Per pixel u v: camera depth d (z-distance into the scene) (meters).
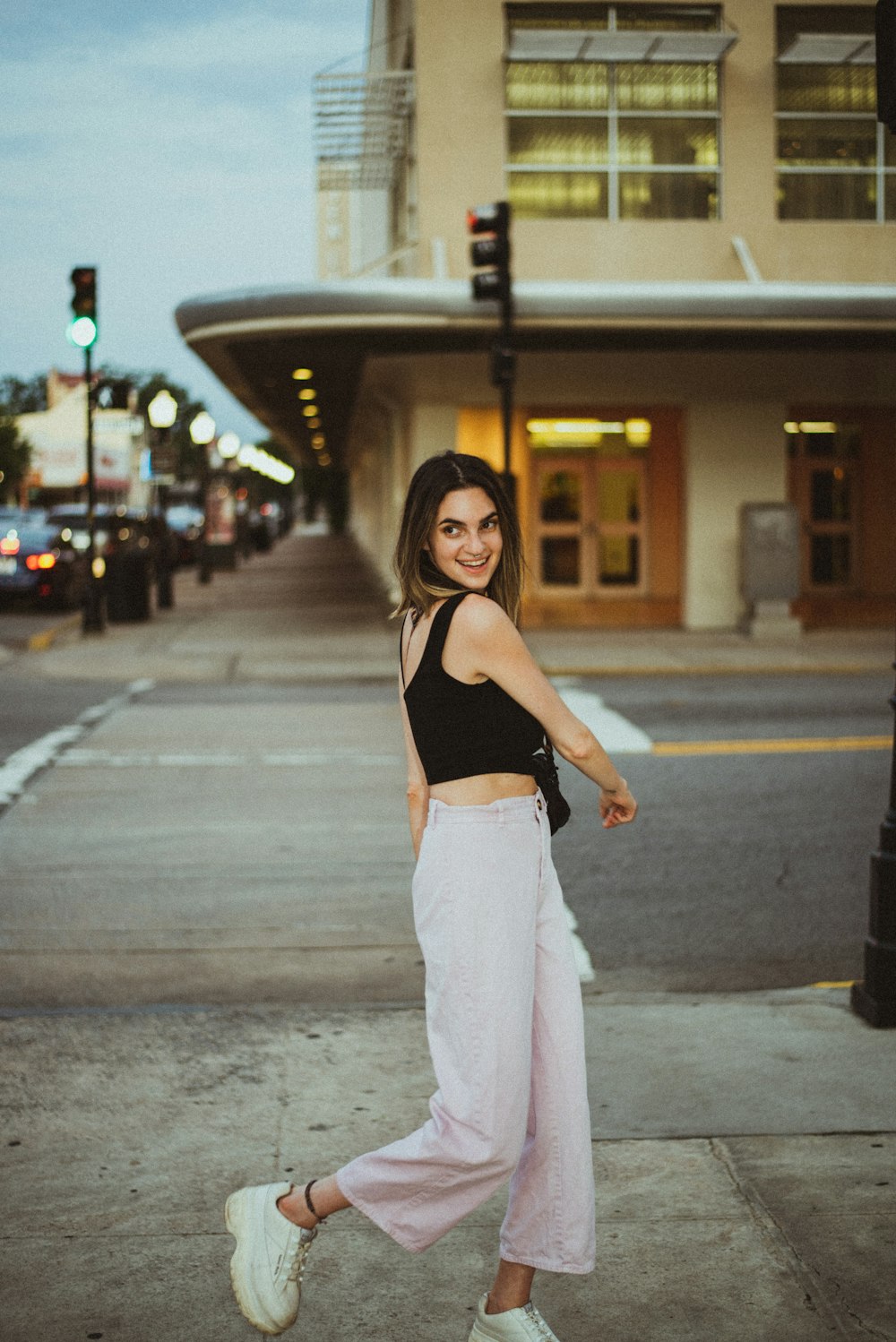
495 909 2.69
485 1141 2.65
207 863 7.71
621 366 20.91
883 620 22.38
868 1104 4.17
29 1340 2.93
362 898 7.04
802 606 24.98
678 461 26.28
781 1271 3.19
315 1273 3.24
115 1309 3.05
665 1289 3.12
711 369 21.03
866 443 26.73
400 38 22.62
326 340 19.81
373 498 42.22
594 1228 2.87
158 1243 3.34
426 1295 3.14
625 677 16.23
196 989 5.67
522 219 20.36
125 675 16.66
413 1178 2.71
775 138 20.53
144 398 67.62
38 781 10.04
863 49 19.81
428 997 2.80
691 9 20.41
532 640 19.53
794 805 9.05
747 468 21.61
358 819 8.83
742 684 15.48
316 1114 4.13
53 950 6.18
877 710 13.24
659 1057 4.61
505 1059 2.66
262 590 31.64
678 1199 3.55
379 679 16.47
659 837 8.26
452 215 20.27
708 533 21.55
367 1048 4.72
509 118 20.33
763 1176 3.67
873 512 26.89
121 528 26.30
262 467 53.47
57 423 78.75
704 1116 4.09
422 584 2.79
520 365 20.83
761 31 20.33
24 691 15.43
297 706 14.09
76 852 7.95
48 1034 4.87
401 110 20.86
